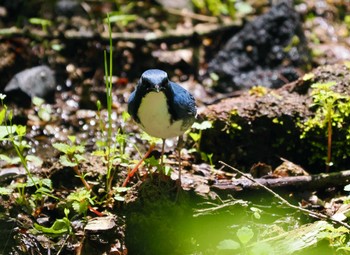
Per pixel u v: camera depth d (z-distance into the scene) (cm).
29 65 1522
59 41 1574
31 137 1349
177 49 1598
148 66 1555
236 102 1242
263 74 1504
